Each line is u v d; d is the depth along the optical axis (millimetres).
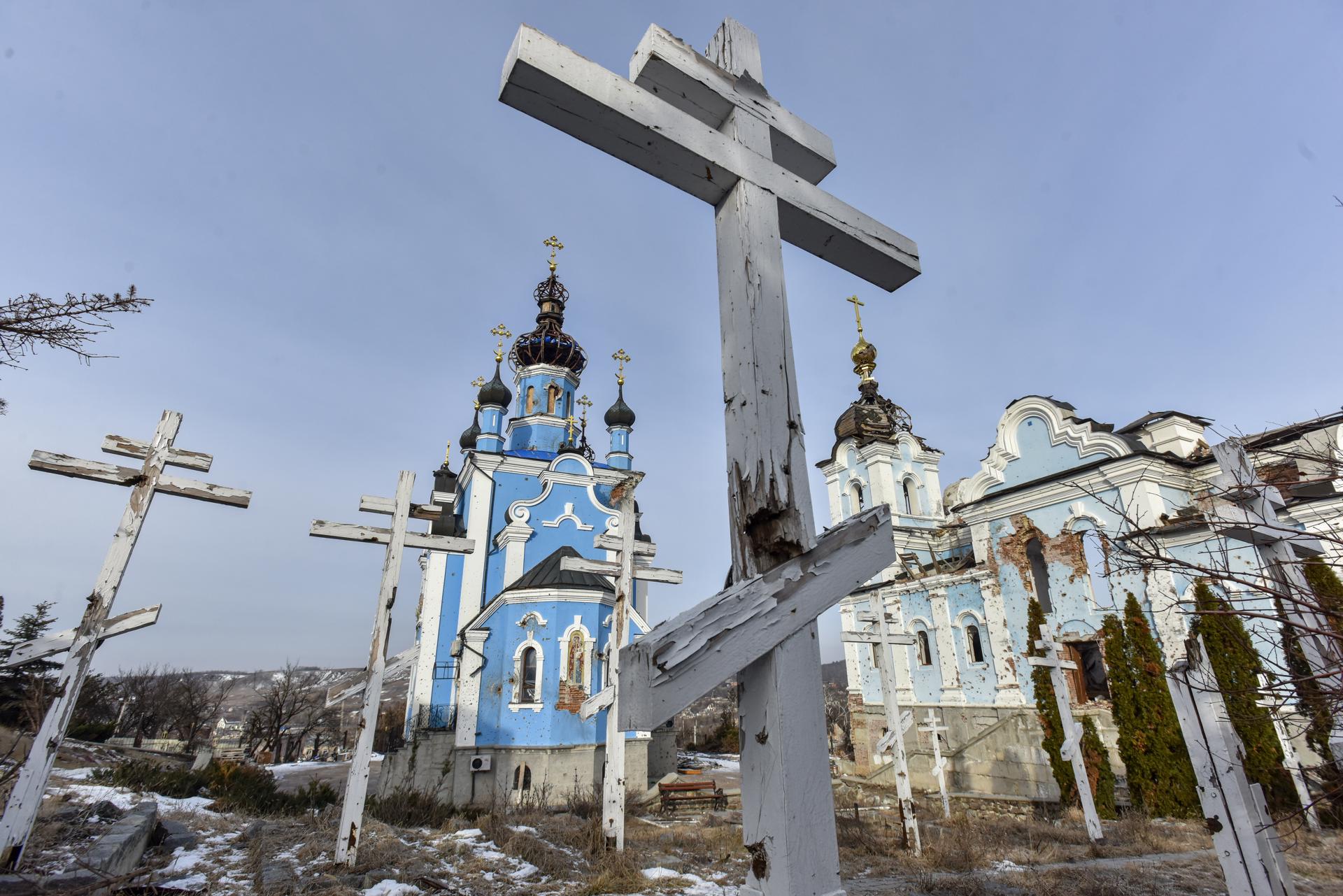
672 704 1634
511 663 22906
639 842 13258
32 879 5641
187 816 11289
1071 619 20141
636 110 2322
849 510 32312
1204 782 5414
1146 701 16297
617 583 13812
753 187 2557
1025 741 19766
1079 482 20641
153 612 7441
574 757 21703
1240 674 11781
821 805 1883
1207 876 10156
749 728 1968
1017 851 12391
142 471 7902
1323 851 11359
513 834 12109
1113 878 10008
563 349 35938
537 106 2314
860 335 36094
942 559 29094
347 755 51375
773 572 1978
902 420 33781
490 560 28484
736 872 10758
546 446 33688
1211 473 19781
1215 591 13344
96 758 19641
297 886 7953
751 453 2154
